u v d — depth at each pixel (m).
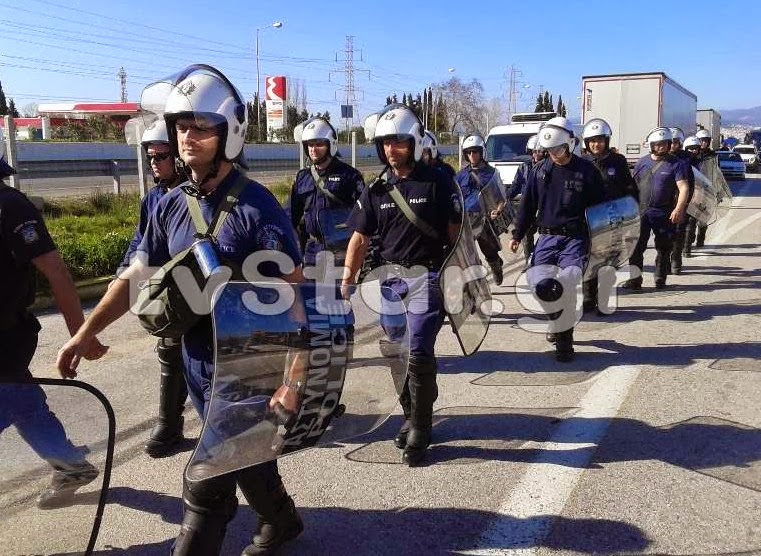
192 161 2.42
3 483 2.37
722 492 3.42
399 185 3.84
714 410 4.49
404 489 3.53
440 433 4.23
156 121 3.91
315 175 5.39
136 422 4.44
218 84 2.42
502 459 3.85
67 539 2.49
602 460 3.80
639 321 6.93
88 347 2.66
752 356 5.66
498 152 15.41
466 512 3.29
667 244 8.33
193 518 2.44
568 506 3.32
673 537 3.04
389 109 3.84
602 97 19.86
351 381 2.62
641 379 5.14
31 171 13.03
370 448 4.04
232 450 2.33
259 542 2.88
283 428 2.40
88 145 20.28
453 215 3.82
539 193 5.63
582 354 5.84
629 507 3.29
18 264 2.74
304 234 5.62
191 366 2.56
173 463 3.88
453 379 5.26
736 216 16.78
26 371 2.93
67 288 2.80
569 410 4.55
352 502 3.41
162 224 2.59
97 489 2.47
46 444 2.38
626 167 6.67
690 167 8.02
